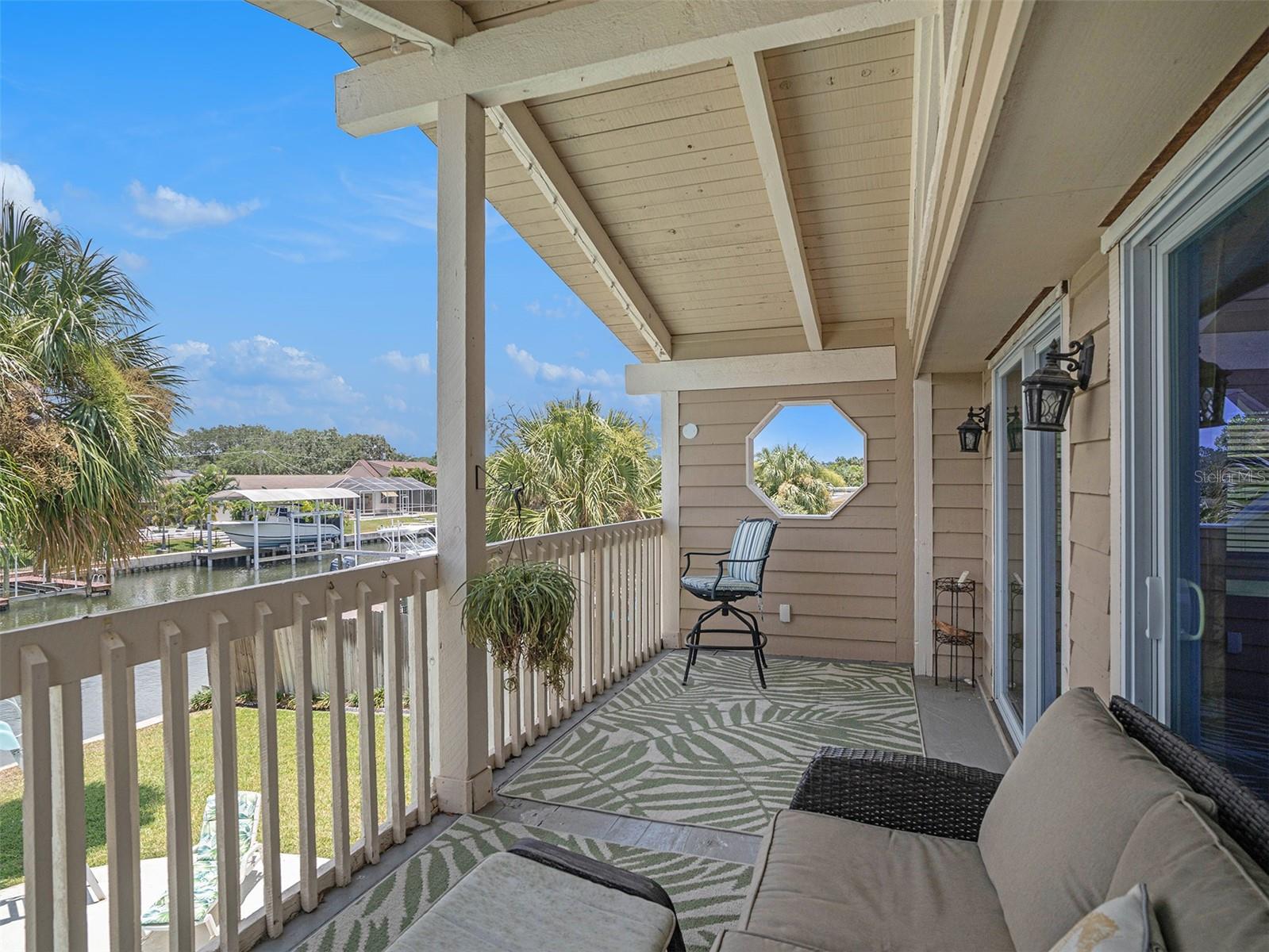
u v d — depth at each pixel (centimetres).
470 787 270
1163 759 131
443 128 269
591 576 421
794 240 375
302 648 210
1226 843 92
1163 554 179
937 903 138
